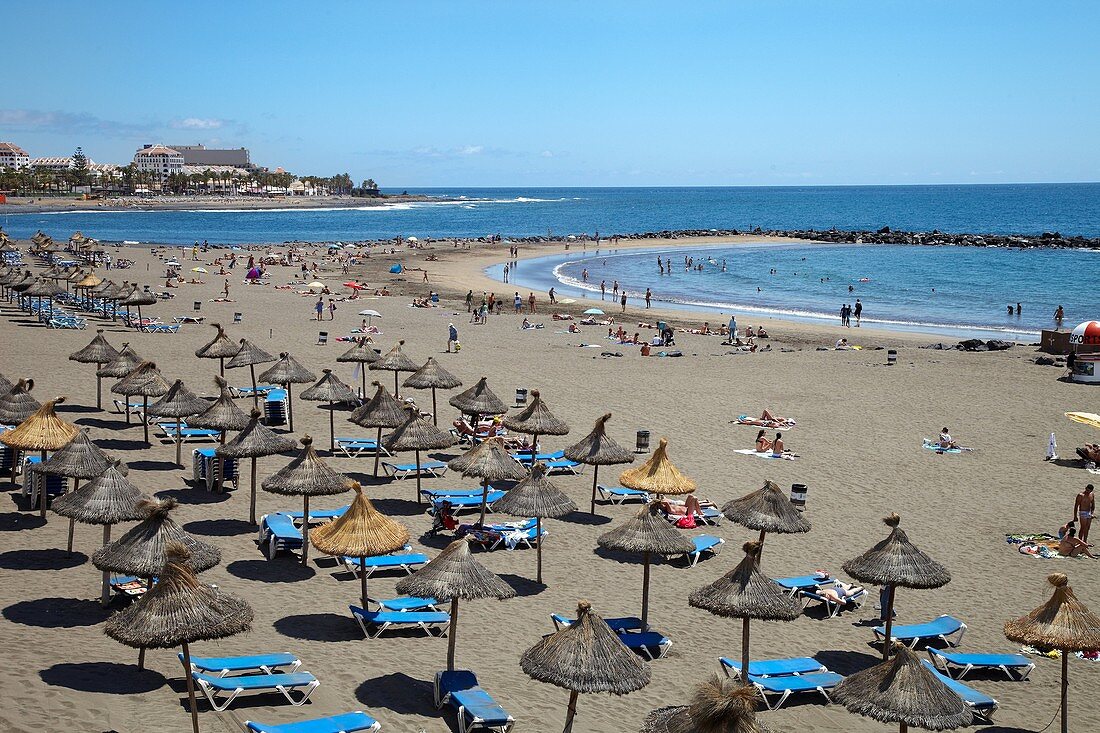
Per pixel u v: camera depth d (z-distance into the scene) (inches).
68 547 664.4
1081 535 838.5
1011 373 1638.8
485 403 980.6
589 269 3868.1
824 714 538.3
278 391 1166.3
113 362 1079.0
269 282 2878.9
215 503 824.3
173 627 421.4
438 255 4318.4
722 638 624.1
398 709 487.8
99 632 545.0
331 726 441.4
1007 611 698.8
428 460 1005.2
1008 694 577.0
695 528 847.1
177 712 457.1
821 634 647.1
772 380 1542.8
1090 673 612.1
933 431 1245.1
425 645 577.6
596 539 807.1
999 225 7165.4
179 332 1786.4
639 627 612.4
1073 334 1787.6
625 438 1139.9
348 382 1389.0
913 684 444.5
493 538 768.9
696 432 1190.9
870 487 992.9
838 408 1353.3
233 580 654.5
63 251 3444.9
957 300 2906.0
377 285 3038.9
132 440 994.1
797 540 826.8
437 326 2082.9
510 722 464.8
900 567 594.2
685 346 1931.6
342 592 649.6
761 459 1077.1
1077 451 1114.1
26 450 765.9
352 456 1011.9
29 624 545.6
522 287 3169.3
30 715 432.1
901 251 4788.4
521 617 630.5
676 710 425.7
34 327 1700.3
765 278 3545.8
